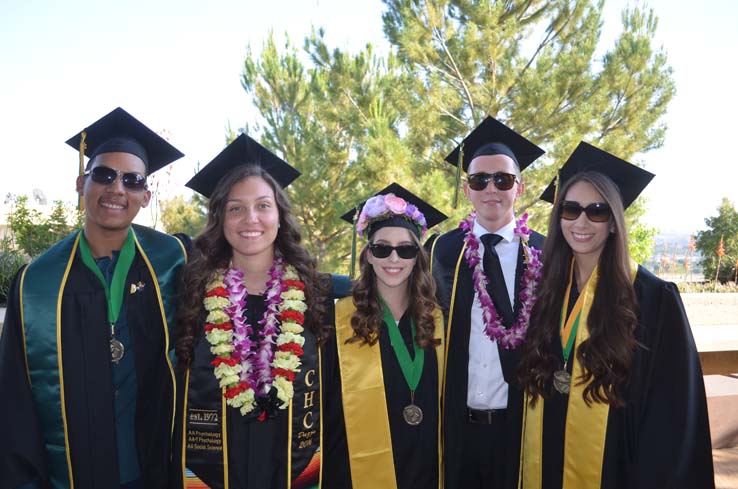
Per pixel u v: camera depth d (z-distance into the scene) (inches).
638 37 380.2
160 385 101.3
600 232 100.9
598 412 101.7
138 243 107.7
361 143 424.2
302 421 101.9
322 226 449.4
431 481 108.0
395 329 110.6
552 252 110.0
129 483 99.8
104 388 97.3
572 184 104.3
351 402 109.0
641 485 95.6
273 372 98.7
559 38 416.8
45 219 302.4
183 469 97.6
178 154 117.0
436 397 109.6
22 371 97.6
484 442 118.0
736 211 553.9
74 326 98.4
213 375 99.0
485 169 130.7
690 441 94.3
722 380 217.2
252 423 98.0
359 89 440.1
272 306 102.8
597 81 381.4
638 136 386.6
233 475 96.7
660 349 99.7
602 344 98.7
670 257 497.7
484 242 128.2
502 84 393.1
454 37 397.7
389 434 107.9
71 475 96.0
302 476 101.4
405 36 395.9
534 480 108.7
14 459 92.9
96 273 101.7
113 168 101.5
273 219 101.3
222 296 101.2
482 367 118.7
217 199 103.1
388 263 105.3
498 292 121.3
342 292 117.8
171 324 104.3
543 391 106.0
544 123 382.9
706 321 331.6
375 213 107.3
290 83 474.6
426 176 356.5
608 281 101.4
